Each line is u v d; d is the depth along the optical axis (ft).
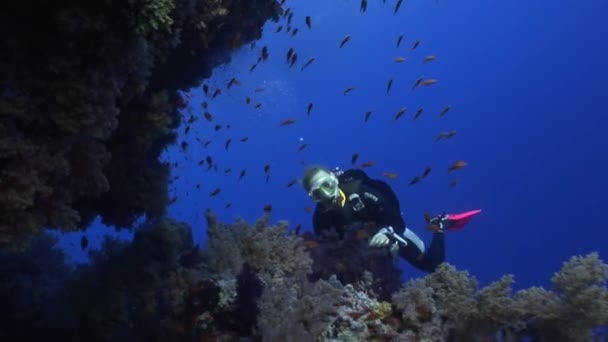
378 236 19.27
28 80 11.23
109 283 17.26
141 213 18.76
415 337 13.73
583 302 12.91
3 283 20.84
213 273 16.35
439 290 14.92
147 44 13.01
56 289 20.36
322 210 21.79
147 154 19.10
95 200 17.56
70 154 12.25
